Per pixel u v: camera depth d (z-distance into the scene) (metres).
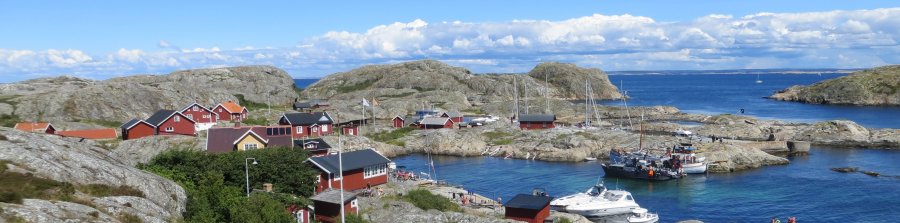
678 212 73.25
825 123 129.50
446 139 124.31
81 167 38.94
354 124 147.88
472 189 87.62
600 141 117.44
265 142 81.75
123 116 126.19
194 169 57.50
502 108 187.88
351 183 71.25
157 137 93.88
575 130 127.75
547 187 88.56
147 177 42.38
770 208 73.44
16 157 36.59
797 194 80.00
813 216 69.31
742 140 121.88
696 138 122.38
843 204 73.88
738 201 77.62
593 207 70.69
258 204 42.34
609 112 189.00
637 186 88.69
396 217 53.75
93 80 191.38
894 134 120.62
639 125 155.12
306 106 172.50
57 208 31.84
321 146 89.81
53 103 123.69
